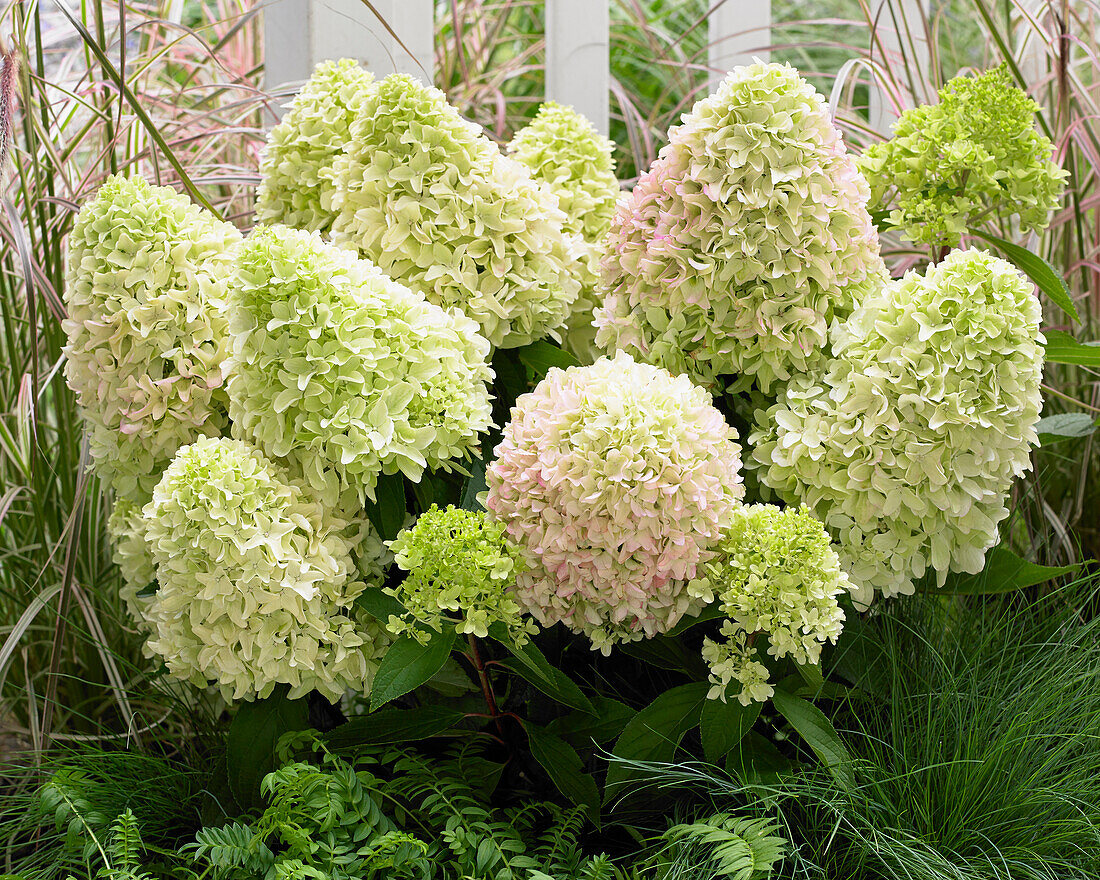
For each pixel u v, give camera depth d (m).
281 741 1.33
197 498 1.25
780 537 1.23
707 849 1.26
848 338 1.38
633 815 1.42
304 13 1.98
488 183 1.50
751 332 1.38
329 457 1.31
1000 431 1.31
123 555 1.61
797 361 1.40
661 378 1.30
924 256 2.10
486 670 1.46
